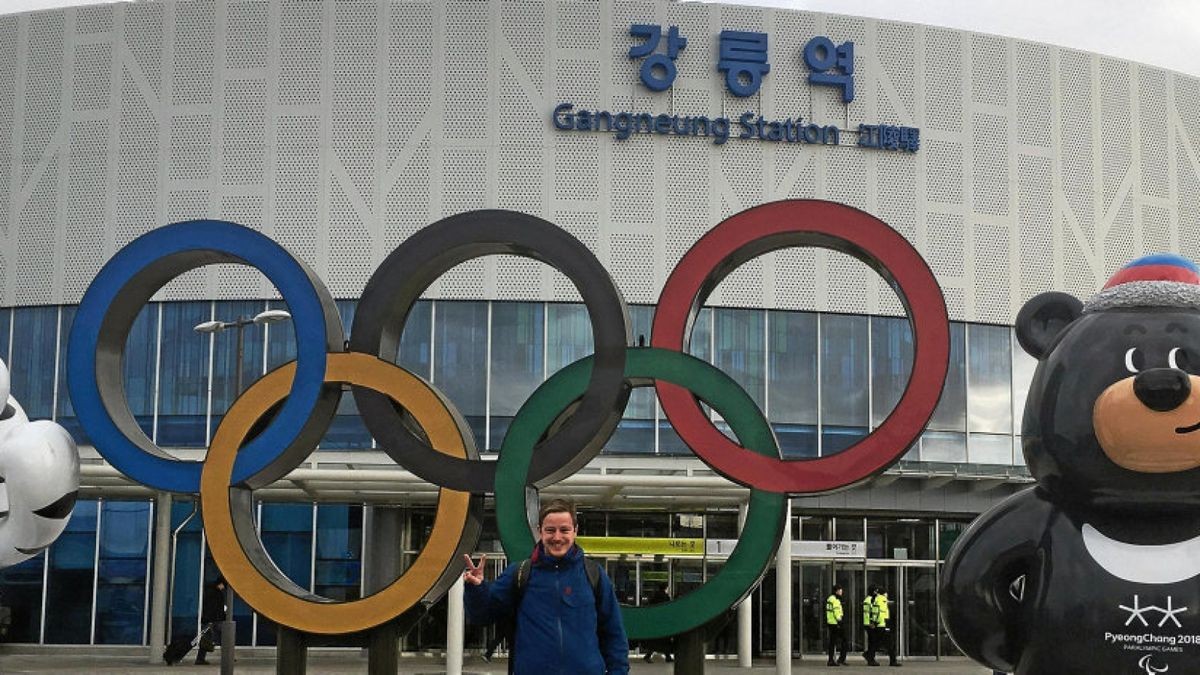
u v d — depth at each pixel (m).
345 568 33.31
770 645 33.25
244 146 33.56
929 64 35.19
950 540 34.31
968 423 34.66
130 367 33.44
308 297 11.35
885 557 34.03
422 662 30.66
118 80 34.12
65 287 33.94
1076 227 36.06
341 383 11.33
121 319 11.86
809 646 33.41
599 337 10.96
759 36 34.12
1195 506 8.95
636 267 33.28
